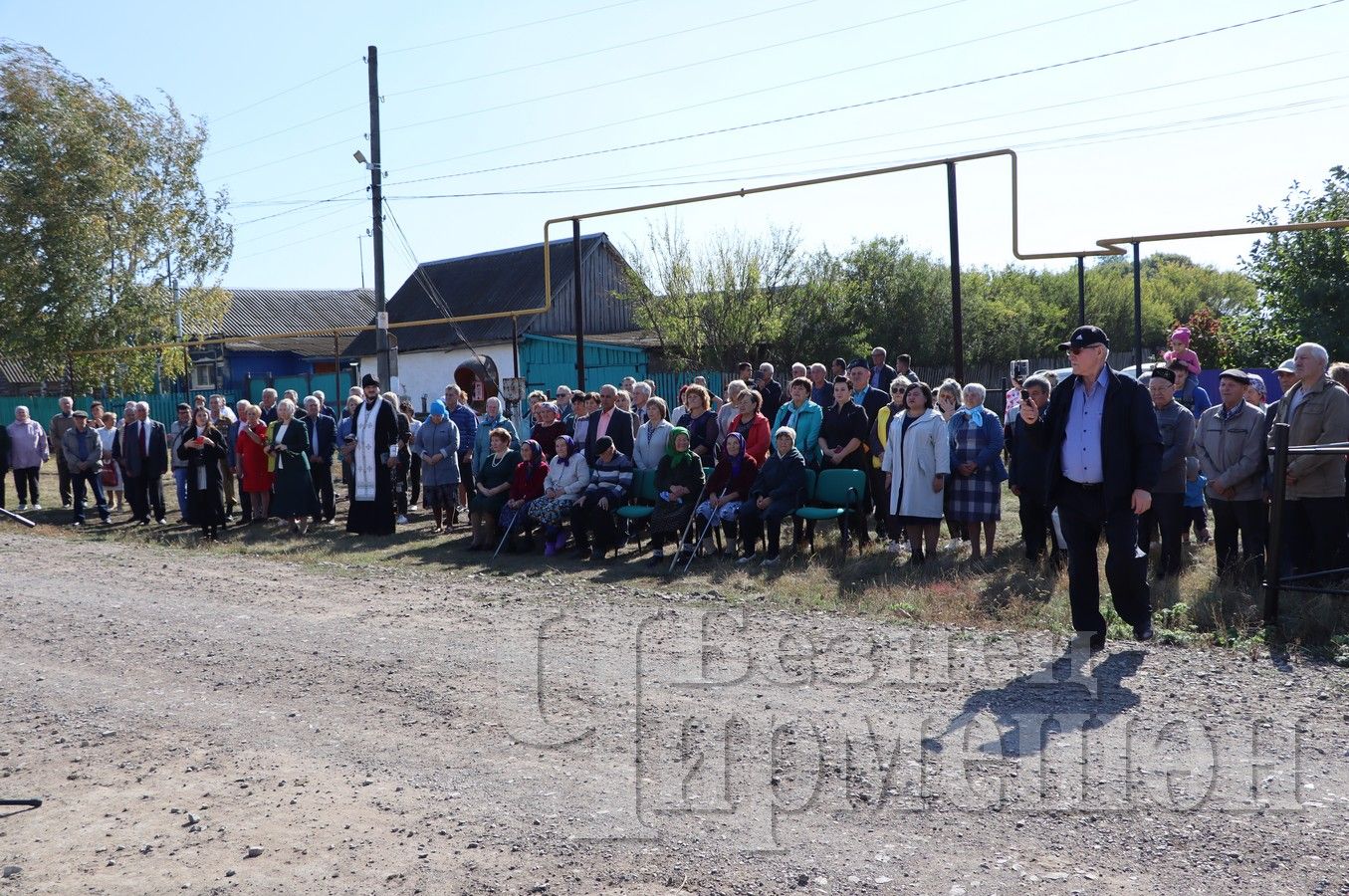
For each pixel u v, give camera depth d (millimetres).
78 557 13062
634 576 10492
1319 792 4648
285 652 7848
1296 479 7969
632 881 4141
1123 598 7148
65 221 30172
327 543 13688
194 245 34906
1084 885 3955
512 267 42406
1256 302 23703
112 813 5055
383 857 4441
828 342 36531
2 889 4312
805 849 4340
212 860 4500
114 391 33250
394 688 6793
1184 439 8734
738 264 34531
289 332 53906
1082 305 17094
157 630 8750
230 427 16984
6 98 30047
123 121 32812
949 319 39781
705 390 12406
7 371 42094
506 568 11266
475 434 14625
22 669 7691
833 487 11031
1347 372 8750
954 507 10250
